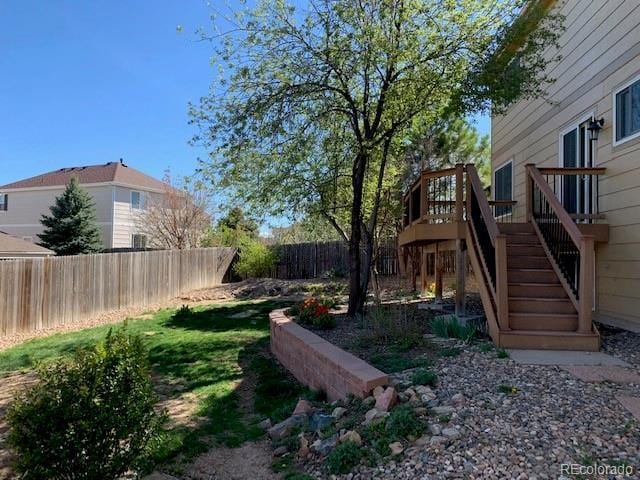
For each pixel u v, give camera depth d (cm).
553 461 275
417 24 714
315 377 529
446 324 614
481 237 670
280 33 728
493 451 290
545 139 920
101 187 2527
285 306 1224
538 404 356
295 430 399
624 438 300
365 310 848
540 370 444
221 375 630
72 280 1095
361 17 699
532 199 778
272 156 833
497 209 1209
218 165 861
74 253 2131
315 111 806
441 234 773
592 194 741
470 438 308
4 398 559
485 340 576
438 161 1570
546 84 912
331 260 1800
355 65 725
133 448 302
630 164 642
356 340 619
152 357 734
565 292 617
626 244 652
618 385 399
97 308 1173
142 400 310
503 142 1178
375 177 969
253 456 375
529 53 733
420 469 283
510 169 1125
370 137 801
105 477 288
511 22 720
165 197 2447
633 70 634
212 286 1694
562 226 653
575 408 347
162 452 374
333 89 767
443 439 309
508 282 639
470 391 389
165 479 336
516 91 708
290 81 750
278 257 1844
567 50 829
